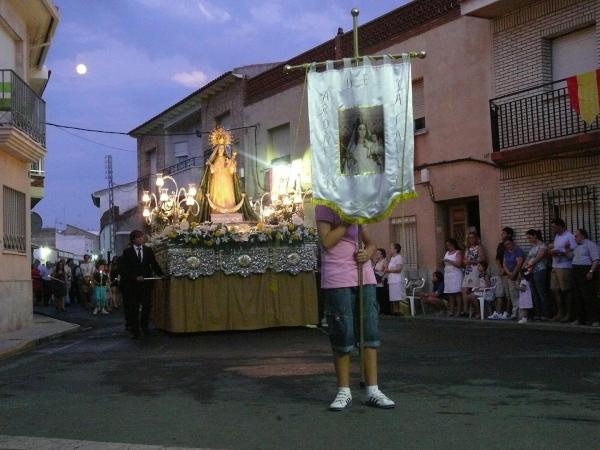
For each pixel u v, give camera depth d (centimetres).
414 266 1973
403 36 2008
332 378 751
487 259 1742
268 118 2678
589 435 493
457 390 667
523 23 1662
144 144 3881
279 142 2655
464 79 1817
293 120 2547
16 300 1535
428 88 1923
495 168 1727
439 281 1809
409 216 1995
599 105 1390
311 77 638
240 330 1317
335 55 2302
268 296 1310
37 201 2481
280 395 663
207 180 1492
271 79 2670
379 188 609
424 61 1931
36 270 2859
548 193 1600
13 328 1504
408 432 511
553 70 1630
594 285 1323
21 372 896
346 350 592
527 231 1495
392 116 620
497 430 511
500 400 617
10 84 1488
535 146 1569
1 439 523
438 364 842
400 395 647
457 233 1897
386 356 925
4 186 1523
